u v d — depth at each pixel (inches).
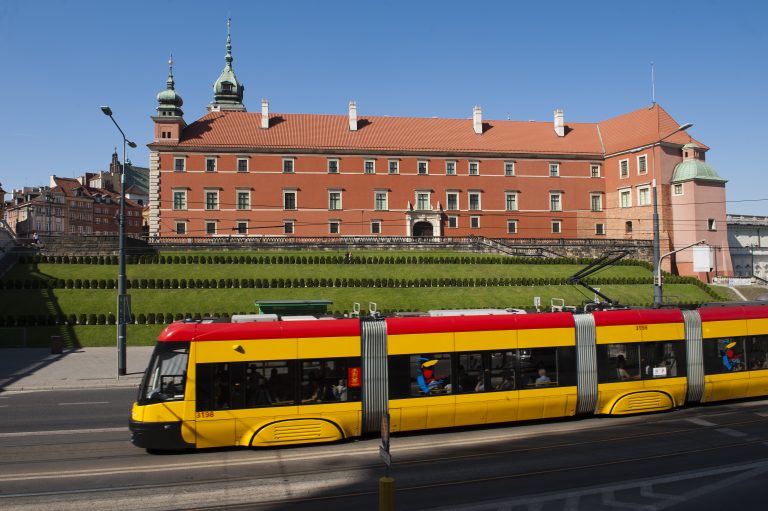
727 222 2970.0
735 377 831.1
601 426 727.1
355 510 453.4
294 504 468.8
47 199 4537.4
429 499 477.1
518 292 2050.9
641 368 777.6
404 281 2036.2
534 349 728.3
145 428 599.2
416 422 677.3
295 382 638.5
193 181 2719.0
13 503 473.4
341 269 2162.9
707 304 874.1
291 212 2783.0
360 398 656.4
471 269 2250.2
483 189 2960.1
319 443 652.7
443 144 2972.4
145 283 1854.1
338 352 655.8
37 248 2108.8
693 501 471.2
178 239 2509.8
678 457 592.7
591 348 754.8
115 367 1243.8
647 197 2810.0
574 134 3193.9
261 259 2171.5
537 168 3021.7
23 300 1726.1
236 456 608.4
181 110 2815.0
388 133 2987.2
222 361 620.7
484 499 476.1
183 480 530.6
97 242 2140.7
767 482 517.0
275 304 1315.2
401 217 2869.1
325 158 2829.7
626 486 506.9
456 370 694.5
